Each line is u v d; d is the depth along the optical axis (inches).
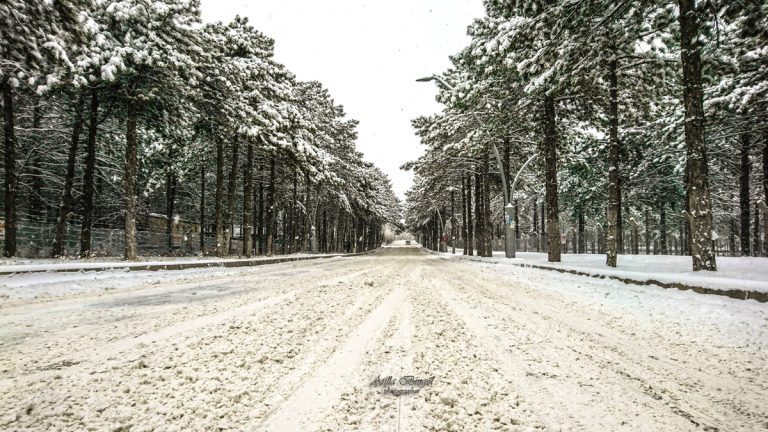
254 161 1286.9
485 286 397.4
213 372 126.6
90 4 517.3
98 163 970.7
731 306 242.4
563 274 508.4
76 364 135.5
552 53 511.5
